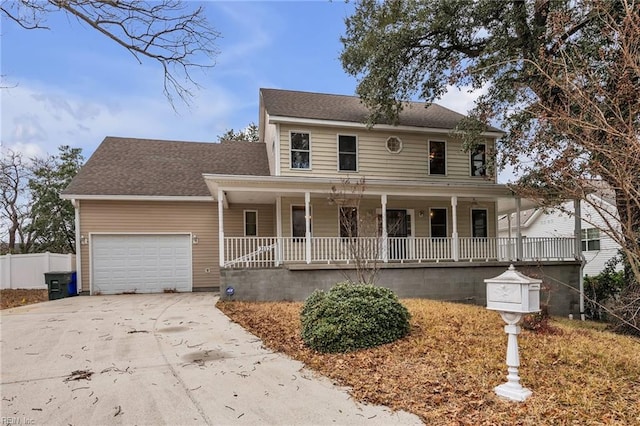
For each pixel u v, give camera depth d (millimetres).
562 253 13242
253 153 17000
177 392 4074
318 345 5473
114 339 6344
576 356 4754
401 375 4410
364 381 4312
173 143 17172
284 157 13250
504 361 4629
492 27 10750
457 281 12102
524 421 3275
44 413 3580
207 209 14328
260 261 11680
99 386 4238
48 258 14992
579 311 12906
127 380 4422
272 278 10789
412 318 6758
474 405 3600
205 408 3682
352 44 12547
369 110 14555
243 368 4859
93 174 14055
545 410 3430
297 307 9188
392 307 5727
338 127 13781
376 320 5547
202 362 5102
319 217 13555
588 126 4758
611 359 4684
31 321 7941
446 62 12219
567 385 3945
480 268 12344
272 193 12328
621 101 4871
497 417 3357
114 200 13391
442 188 12484
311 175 13477
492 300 3912
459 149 14977
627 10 4480
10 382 4367
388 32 11477
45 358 5289
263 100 14609
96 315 8594
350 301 5684
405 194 12281
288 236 13164
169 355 5426
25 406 3732
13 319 8195
